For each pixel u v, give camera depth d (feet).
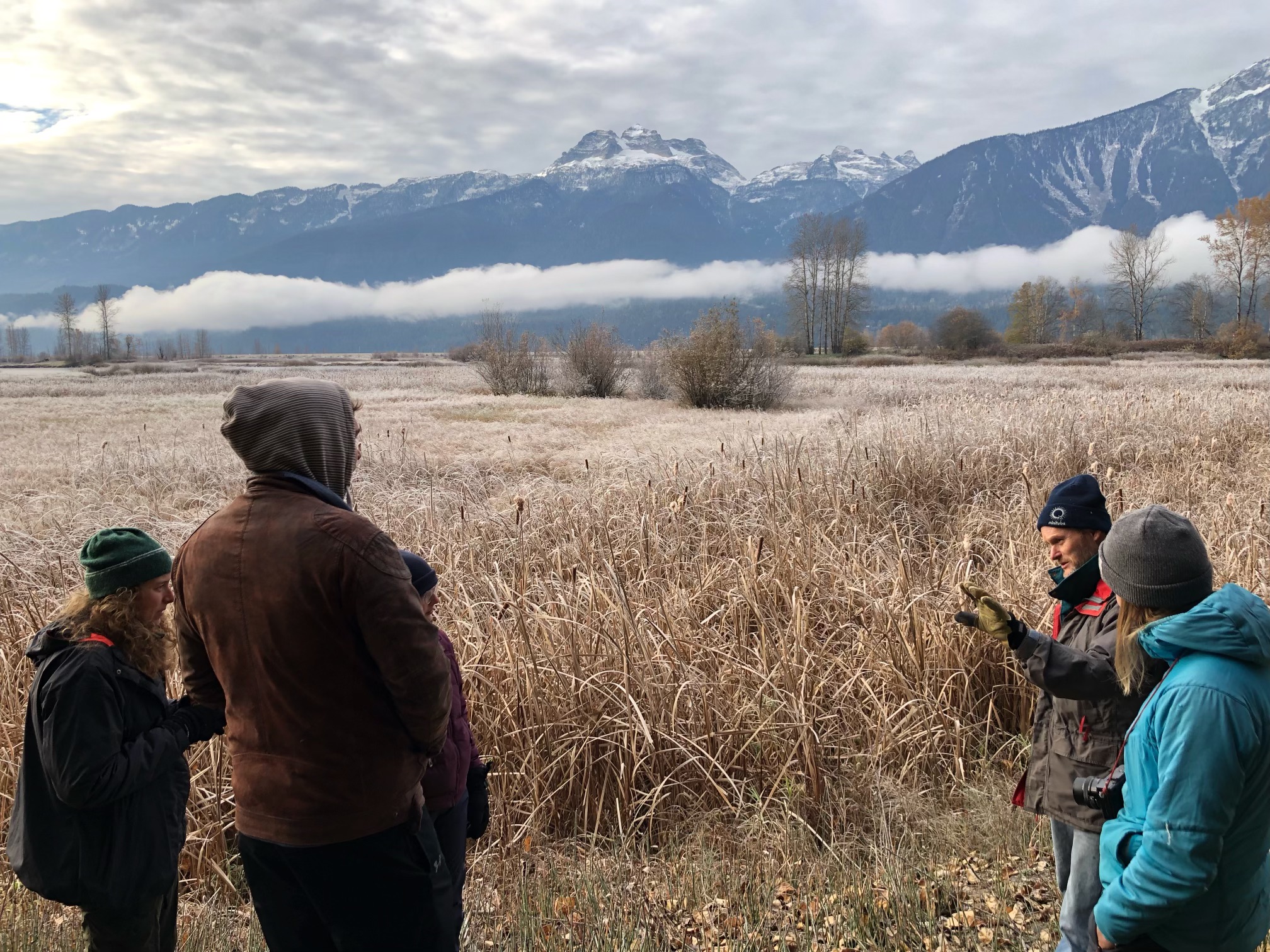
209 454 52.75
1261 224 217.56
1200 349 220.23
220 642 7.77
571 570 20.63
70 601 9.19
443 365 261.03
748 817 14.80
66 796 8.45
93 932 9.53
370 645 7.36
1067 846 10.45
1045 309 346.54
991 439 39.47
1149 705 6.95
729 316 96.12
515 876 13.38
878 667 17.80
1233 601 6.56
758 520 27.12
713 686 16.85
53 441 67.97
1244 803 6.61
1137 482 33.37
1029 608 18.54
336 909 7.72
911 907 11.78
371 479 44.11
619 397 119.75
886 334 362.33
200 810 14.43
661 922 11.80
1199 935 6.77
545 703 15.94
